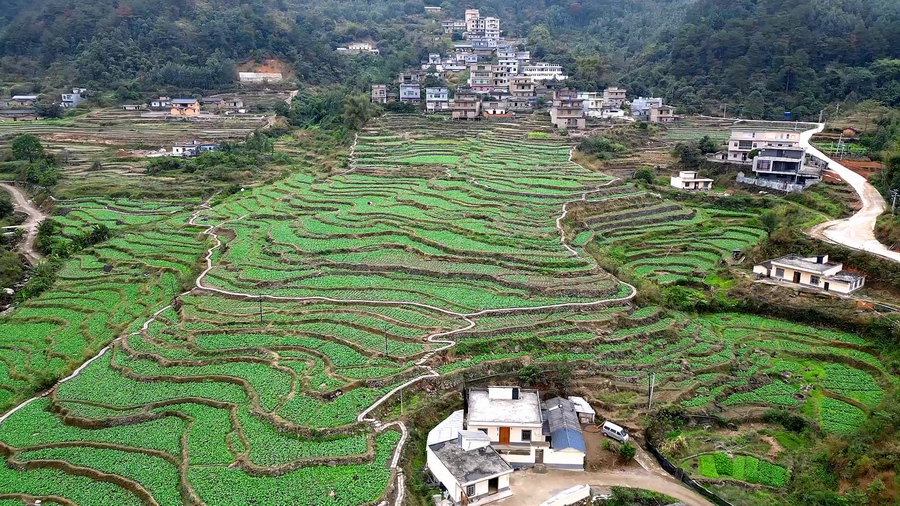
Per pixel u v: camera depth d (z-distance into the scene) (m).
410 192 76.25
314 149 106.06
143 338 44.69
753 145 86.06
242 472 30.17
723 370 41.91
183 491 29.16
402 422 34.34
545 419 35.81
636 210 72.00
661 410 37.34
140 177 97.38
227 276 55.03
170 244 68.56
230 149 106.56
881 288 49.81
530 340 42.31
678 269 59.28
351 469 30.47
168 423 34.81
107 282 59.88
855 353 44.19
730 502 30.27
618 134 100.25
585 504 30.80
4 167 103.00
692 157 89.06
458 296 48.94
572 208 68.50
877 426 33.31
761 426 37.28
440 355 40.22
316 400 35.59
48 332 50.50
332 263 56.16
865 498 29.83
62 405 36.75
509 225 63.41
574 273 52.34
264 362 40.31
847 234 57.25
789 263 53.50
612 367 41.00
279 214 73.06
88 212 84.12
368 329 43.72
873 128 92.12
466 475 30.11
